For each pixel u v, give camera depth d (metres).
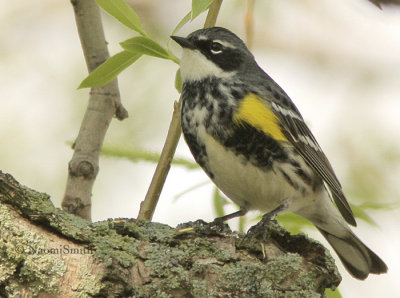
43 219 6.27
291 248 7.59
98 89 8.77
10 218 6.18
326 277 7.24
